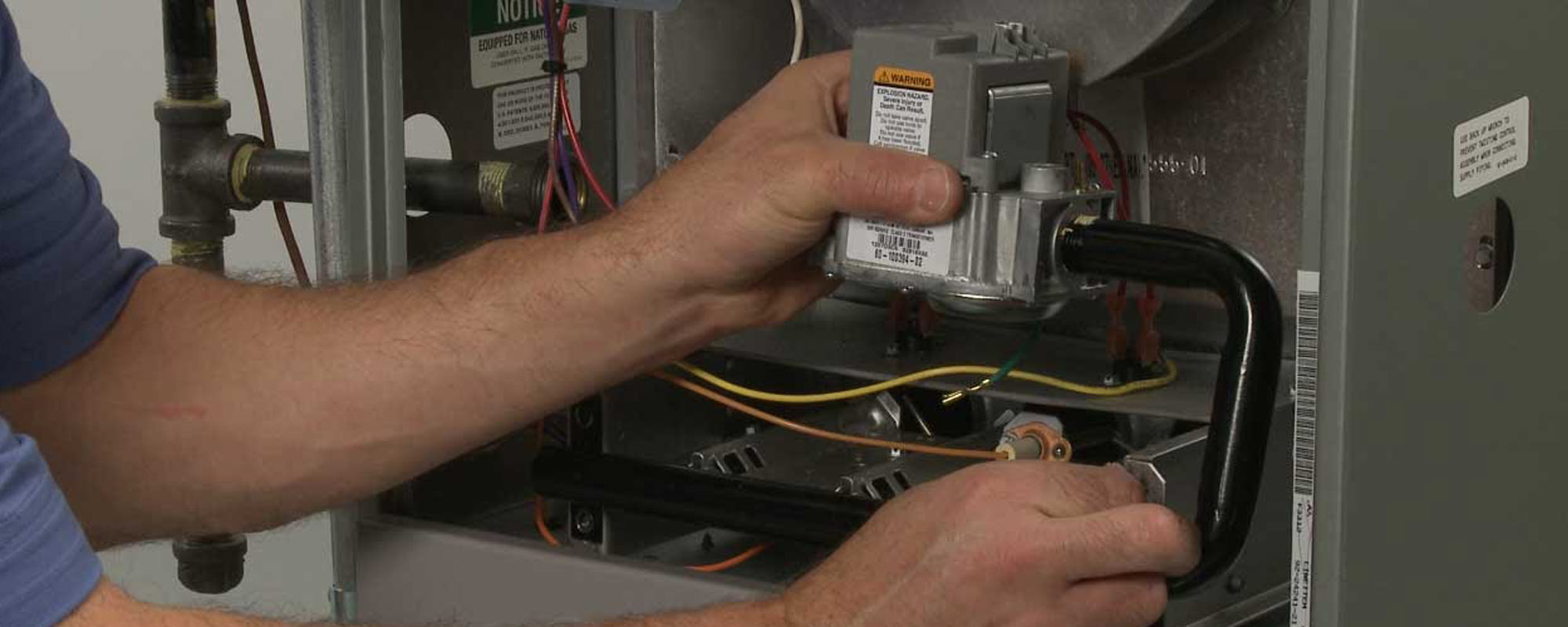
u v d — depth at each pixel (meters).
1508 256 1.07
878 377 1.36
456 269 1.30
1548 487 1.14
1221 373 1.00
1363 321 0.93
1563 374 1.15
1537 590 1.13
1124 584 0.96
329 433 1.25
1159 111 1.35
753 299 1.22
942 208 1.01
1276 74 1.28
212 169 1.51
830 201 1.07
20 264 1.20
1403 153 0.94
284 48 2.34
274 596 2.25
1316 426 0.94
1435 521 1.02
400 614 1.36
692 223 1.17
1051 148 1.08
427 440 1.26
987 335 1.48
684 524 1.46
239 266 2.20
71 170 1.23
